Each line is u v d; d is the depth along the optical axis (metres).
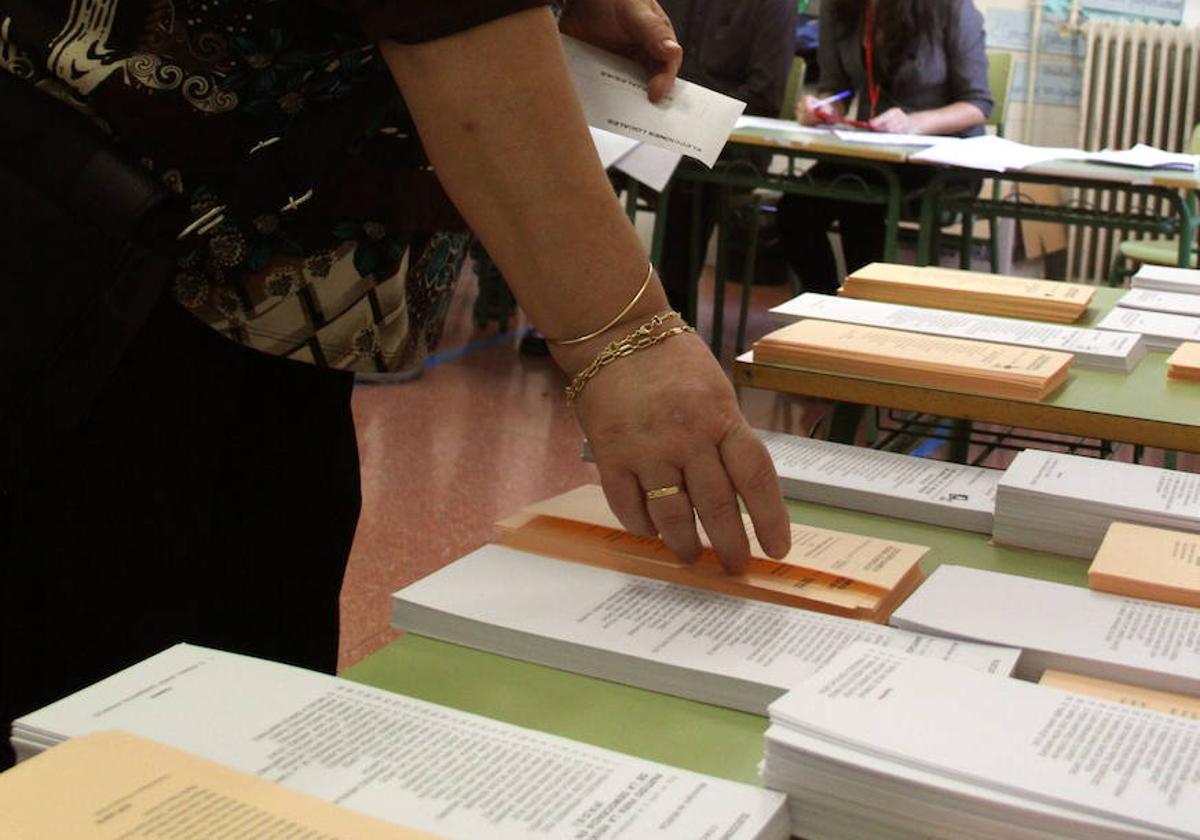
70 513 0.92
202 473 0.95
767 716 0.68
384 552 2.56
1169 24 5.06
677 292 4.31
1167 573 0.83
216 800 0.52
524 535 0.88
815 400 3.78
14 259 0.81
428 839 0.51
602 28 1.12
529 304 0.81
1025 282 1.56
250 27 0.83
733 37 4.21
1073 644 0.74
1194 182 3.00
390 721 0.62
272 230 0.88
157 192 0.81
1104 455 1.58
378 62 0.87
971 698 0.62
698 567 0.84
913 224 4.30
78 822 0.50
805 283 4.32
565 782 0.57
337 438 1.10
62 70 0.81
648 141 1.05
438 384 3.76
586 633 0.73
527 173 0.76
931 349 1.25
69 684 0.95
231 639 1.07
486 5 0.74
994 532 0.98
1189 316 1.49
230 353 0.95
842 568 0.84
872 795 0.56
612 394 0.80
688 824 0.54
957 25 4.06
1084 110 5.15
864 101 4.20
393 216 0.93
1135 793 0.54
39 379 0.82
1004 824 0.54
